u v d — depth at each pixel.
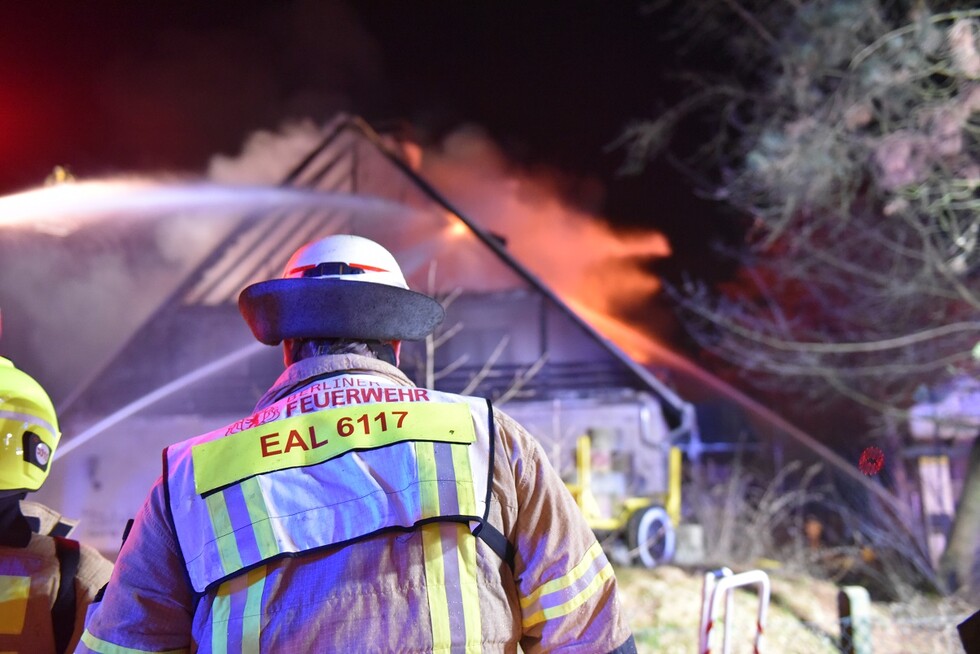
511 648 1.55
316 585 1.45
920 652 6.47
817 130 9.59
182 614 1.52
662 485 9.70
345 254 1.81
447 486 1.55
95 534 10.66
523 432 1.70
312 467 1.54
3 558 2.07
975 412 11.00
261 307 1.72
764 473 14.56
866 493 11.77
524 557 1.62
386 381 1.69
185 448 1.60
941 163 8.96
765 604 3.54
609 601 1.66
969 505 8.02
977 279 10.19
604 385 11.01
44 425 2.22
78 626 2.15
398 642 1.43
